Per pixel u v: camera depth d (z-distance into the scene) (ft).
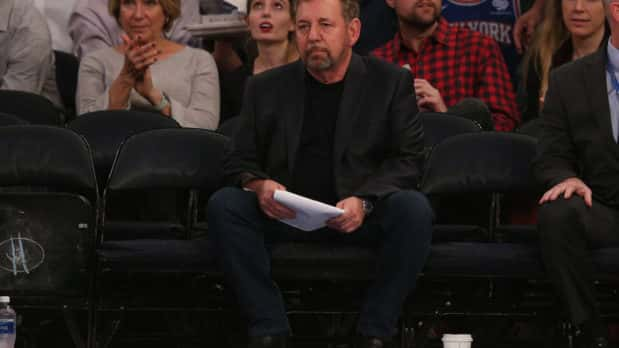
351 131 38.75
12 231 38.17
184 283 40.88
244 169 38.50
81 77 51.75
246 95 39.86
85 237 38.19
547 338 40.88
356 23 39.22
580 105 40.47
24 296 38.04
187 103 50.93
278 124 39.14
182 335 39.93
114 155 44.91
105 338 38.37
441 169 41.34
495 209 41.83
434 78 53.26
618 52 40.45
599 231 38.17
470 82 52.95
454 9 57.16
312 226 36.17
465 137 41.91
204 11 57.11
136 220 45.27
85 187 39.60
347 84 39.14
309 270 37.40
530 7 56.90
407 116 38.99
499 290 40.63
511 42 56.90
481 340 41.11
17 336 40.55
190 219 41.39
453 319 43.55
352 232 37.76
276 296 36.63
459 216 45.03
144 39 48.67
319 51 38.22
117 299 38.45
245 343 40.09
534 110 52.54
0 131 40.47
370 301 36.37
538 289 41.42
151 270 37.73
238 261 36.47
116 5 52.49
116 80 48.67
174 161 41.04
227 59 54.85
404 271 36.24
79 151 39.99
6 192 38.73
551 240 37.37
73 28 58.18
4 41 54.44
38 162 39.78
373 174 38.55
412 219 36.29
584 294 37.42
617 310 39.47
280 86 39.63
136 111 45.91
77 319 41.88
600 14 50.42
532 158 41.27
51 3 60.34
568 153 40.70
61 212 38.22
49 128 40.47
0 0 54.44
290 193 35.27
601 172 39.83
